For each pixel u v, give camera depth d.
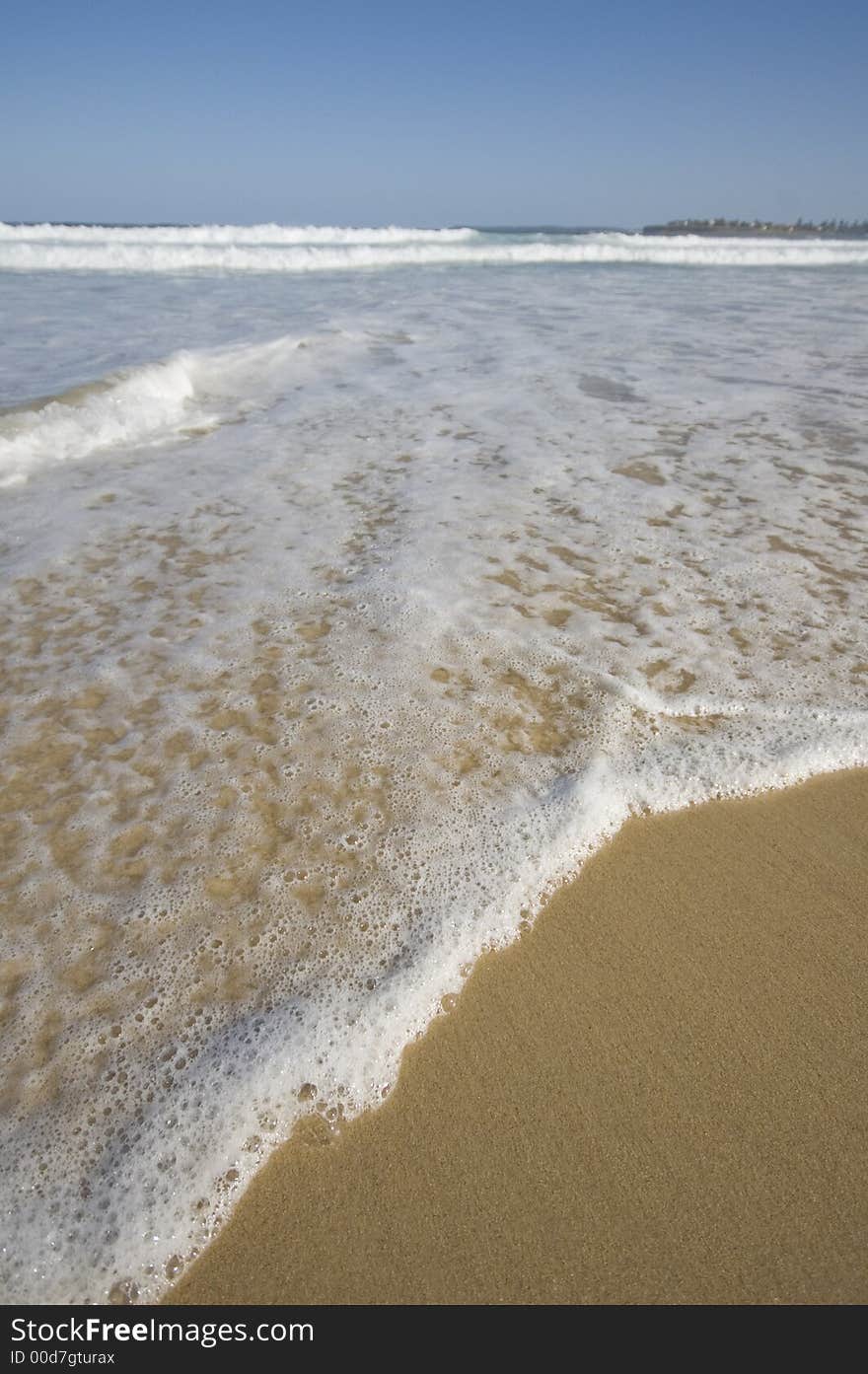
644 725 2.50
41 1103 1.48
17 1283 1.27
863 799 2.31
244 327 7.90
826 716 2.56
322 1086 1.54
